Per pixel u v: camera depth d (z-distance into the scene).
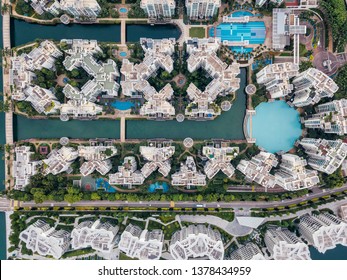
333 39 121.50
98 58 123.94
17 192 123.69
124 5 124.06
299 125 125.19
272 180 111.94
